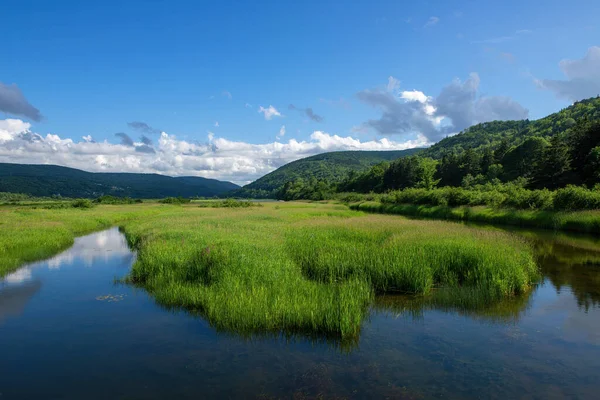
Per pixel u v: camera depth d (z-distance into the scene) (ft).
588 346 29.01
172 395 21.81
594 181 189.88
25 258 65.77
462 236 65.92
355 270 45.98
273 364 25.76
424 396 21.77
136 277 49.67
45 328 32.48
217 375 24.21
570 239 89.35
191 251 53.52
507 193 162.30
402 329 32.42
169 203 293.23
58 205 211.61
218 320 32.35
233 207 220.23
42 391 22.31
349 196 326.65
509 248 54.34
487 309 37.88
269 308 32.91
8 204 240.53
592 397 21.81
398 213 196.95
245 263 44.65
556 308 38.24
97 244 85.10
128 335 30.89
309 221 105.29
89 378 23.84
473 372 24.76
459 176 367.25
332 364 25.80
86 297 41.86
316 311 31.83
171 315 35.81
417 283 42.47
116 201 293.64
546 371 24.99
